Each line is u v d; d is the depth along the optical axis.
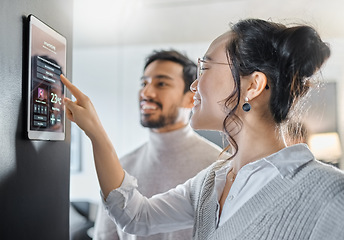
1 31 0.53
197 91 0.80
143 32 2.97
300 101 0.72
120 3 2.40
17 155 0.59
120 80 3.59
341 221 0.52
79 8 2.48
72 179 3.91
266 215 0.62
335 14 2.10
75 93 0.75
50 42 0.69
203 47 3.02
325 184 0.57
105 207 0.86
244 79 0.70
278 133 0.71
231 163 0.84
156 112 1.36
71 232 2.98
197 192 0.88
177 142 1.36
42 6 0.67
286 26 0.73
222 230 0.68
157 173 1.36
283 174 0.63
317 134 2.36
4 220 0.55
